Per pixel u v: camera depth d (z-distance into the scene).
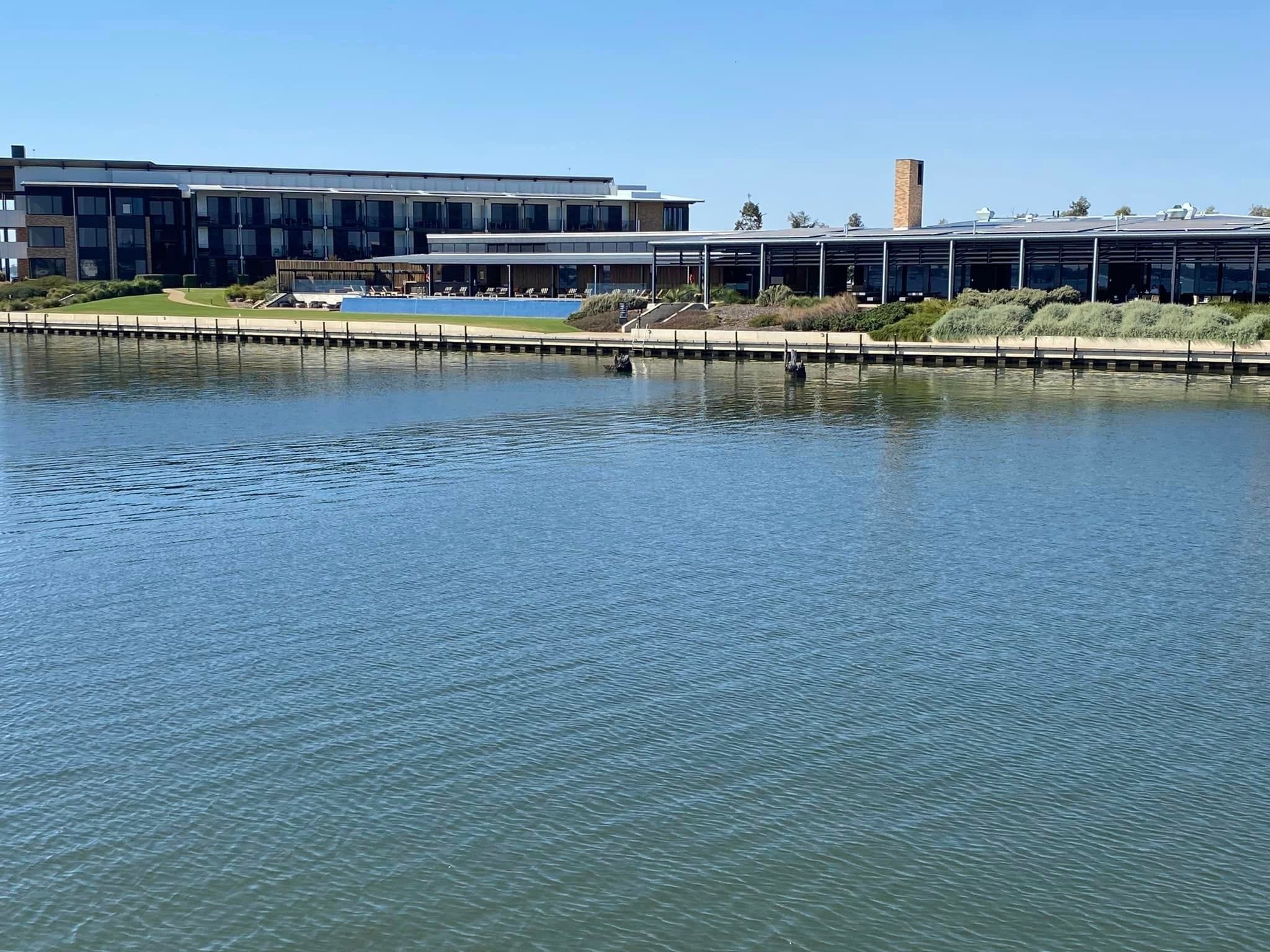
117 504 39.00
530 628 27.11
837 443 51.31
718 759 21.06
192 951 16.33
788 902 17.31
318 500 39.69
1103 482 42.91
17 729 22.05
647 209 159.25
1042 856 18.38
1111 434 53.44
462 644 26.11
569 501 39.56
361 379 78.25
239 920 16.89
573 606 28.62
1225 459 47.38
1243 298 90.44
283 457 47.66
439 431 54.78
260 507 38.56
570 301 117.81
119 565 31.91
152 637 26.53
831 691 23.84
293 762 20.91
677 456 48.03
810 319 94.62
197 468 45.31
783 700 23.41
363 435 53.62
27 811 19.39
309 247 151.25
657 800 19.78
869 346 86.38
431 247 141.88
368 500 39.59
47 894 17.41
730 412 61.09
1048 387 71.50
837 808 19.59
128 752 21.25
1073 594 29.88
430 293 135.75
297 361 91.81
